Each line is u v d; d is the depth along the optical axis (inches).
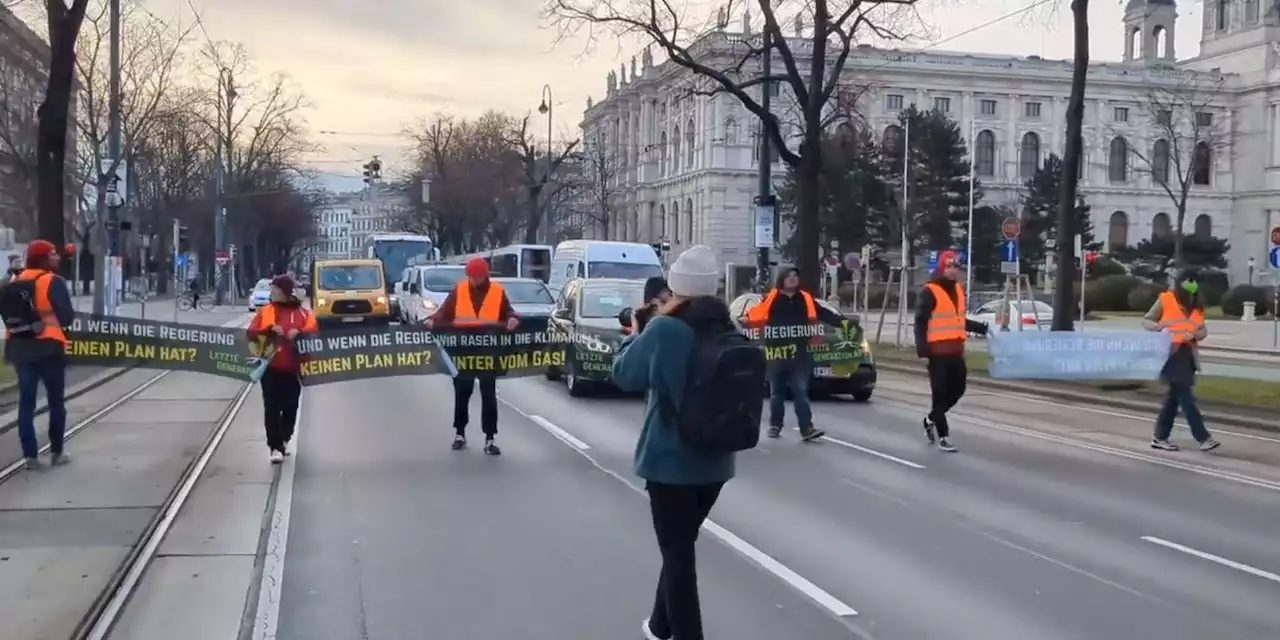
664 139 3850.9
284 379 473.1
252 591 286.0
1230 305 2723.9
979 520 379.6
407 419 633.6
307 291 2039.9
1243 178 3969.0
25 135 1691.7
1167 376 547.8
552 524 366.0
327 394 774.5
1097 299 2726.4
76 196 1952.5
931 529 364.8
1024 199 3334.2
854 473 470.0
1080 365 685.9
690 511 226.4
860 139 3043.8
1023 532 362.3
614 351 725.3
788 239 3051.2
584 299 769.6
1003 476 467.8
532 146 3144.7
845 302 2763.3
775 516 381.7
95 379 792.3
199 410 647.8
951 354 534.0
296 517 372.2
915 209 3002.0
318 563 314.3
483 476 451.8
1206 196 3973.9
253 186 2770.7
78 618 257.6
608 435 573.9
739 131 3432.6
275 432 473.7
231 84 2464.3
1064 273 898.1
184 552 323.9
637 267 1419.8
